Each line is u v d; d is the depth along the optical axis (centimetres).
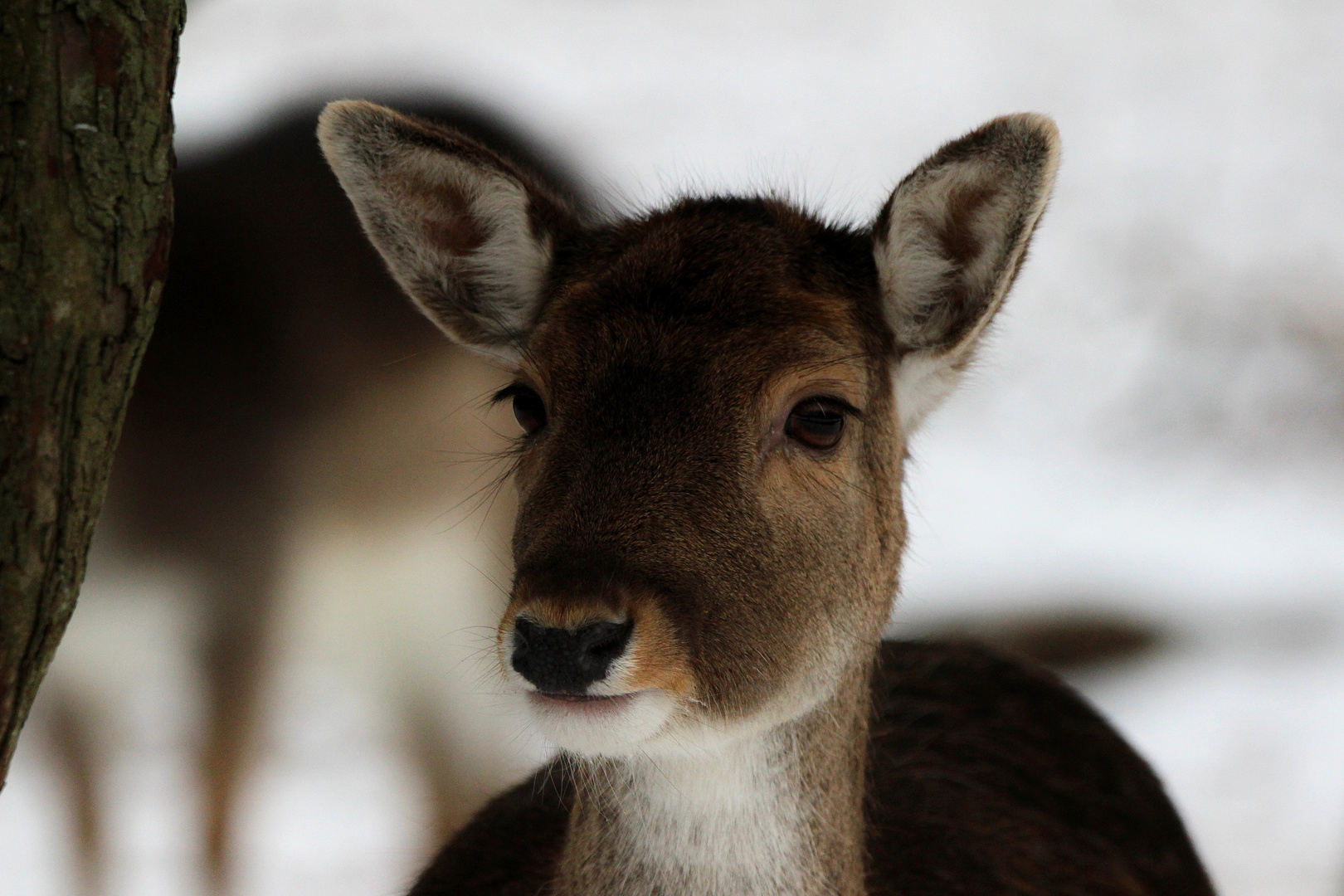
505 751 1239
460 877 791
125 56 470
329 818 1241
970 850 770
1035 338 2138
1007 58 2956
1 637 472
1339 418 1978
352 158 723
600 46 3103
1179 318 2155
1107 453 1950
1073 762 882
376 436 1204
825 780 666
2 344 457
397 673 1233
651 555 595
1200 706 1388
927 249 698
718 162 2572
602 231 732
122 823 1196
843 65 3006
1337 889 1116
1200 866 938
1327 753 1305
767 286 651
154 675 1202
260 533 1186
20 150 454
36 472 468
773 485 634
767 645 626
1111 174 2489
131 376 493
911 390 724
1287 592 1575
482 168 729
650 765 646
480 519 1232
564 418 633
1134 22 2989
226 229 1205
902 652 920
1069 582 1561
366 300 1204
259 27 3064
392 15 3153
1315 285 2194
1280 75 2781
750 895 654
